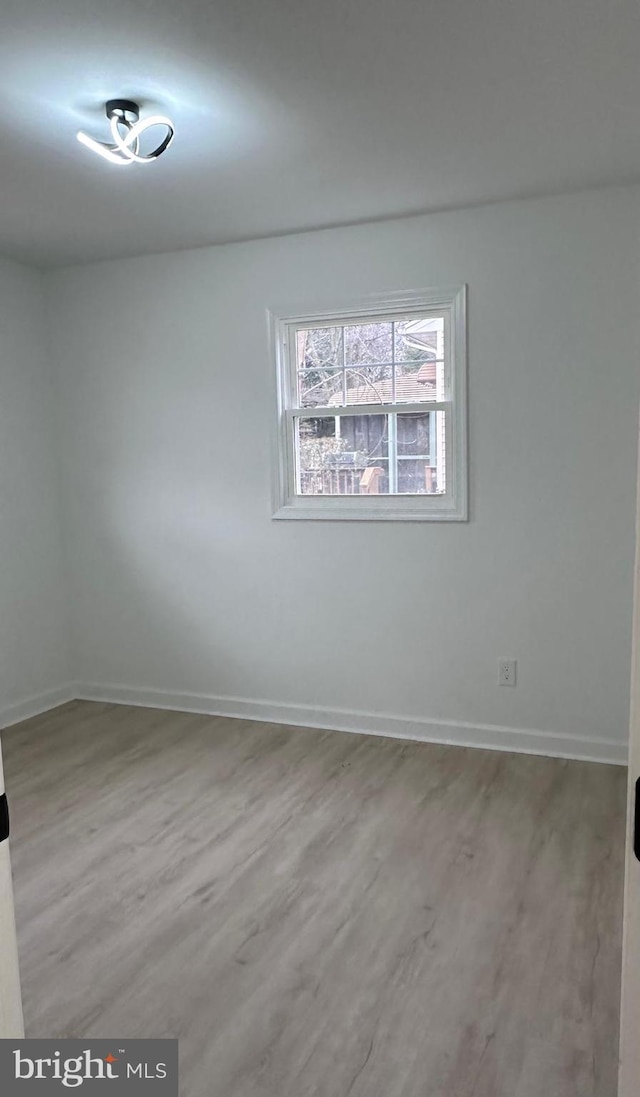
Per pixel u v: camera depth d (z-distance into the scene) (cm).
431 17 183
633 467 317
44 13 176
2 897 89
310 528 378
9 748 367
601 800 296
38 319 421
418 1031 180
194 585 409
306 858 258
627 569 323
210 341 387
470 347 336
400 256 343
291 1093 163
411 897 234
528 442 331
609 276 312
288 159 269
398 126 244
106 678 438
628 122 244
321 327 369
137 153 243
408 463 362
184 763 344
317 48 196
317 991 194
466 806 294
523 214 320
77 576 438
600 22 187
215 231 354
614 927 217
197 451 398
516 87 220
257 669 399
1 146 254
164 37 189
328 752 353
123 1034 180
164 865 256
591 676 333
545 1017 184
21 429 411
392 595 365
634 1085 82
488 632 348
